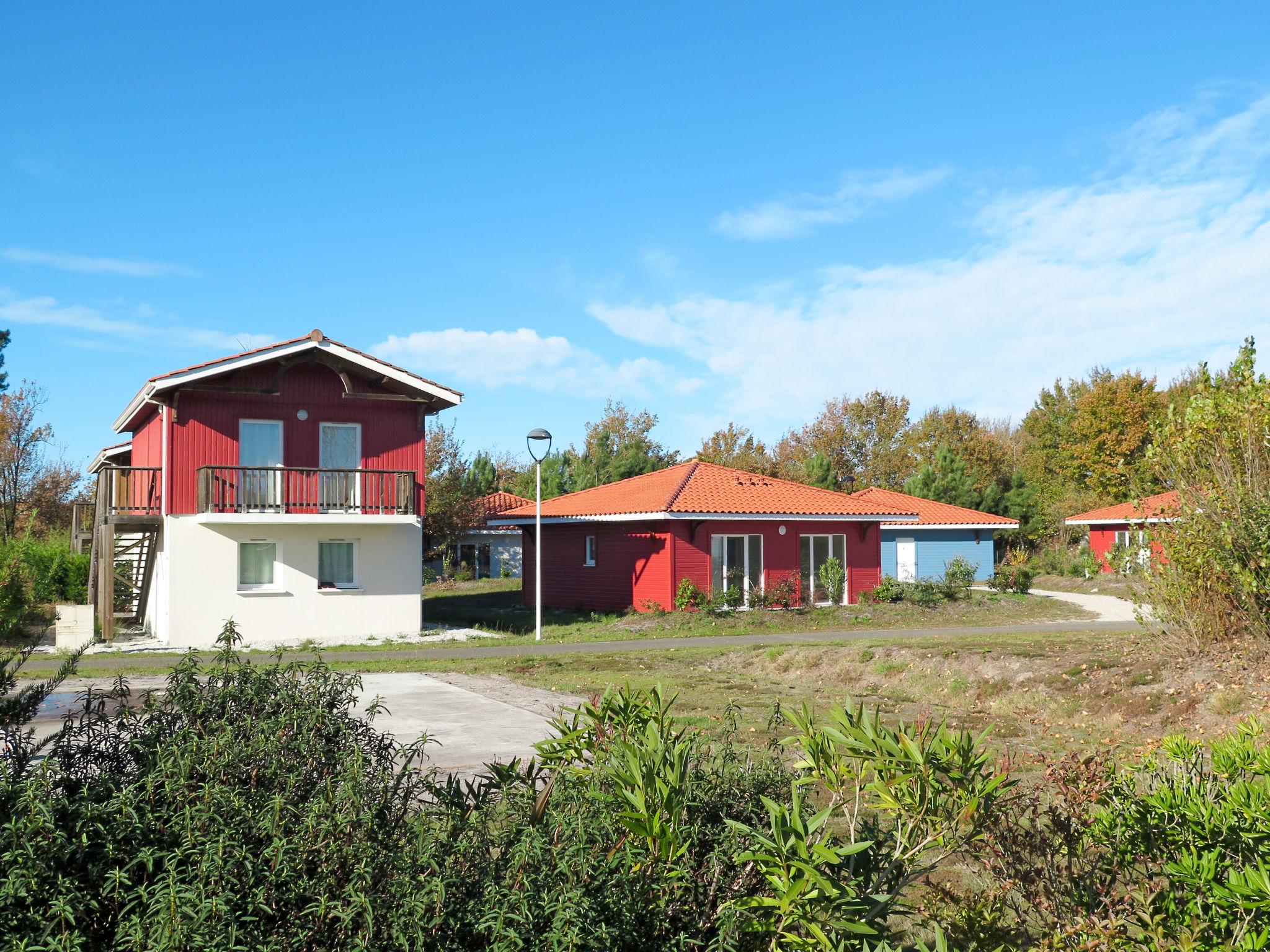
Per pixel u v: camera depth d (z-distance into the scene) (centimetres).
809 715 419
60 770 378
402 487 2417
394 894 317
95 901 305
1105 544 4566
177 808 348
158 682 1530
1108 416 5522
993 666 1449
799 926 376
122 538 2503
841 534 3175
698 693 1463
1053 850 433
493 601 3678
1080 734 1114
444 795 408
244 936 296
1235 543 1209
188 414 2245
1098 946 362
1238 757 405
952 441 6525
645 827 363
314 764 409
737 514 2852
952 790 374
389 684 1573
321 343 2295
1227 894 328
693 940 363
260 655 2002
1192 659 1255
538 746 468
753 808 429
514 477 6725
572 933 310
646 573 2903
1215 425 1268
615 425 7038
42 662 1844
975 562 4278
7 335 3422
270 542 2317
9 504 4097
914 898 558
